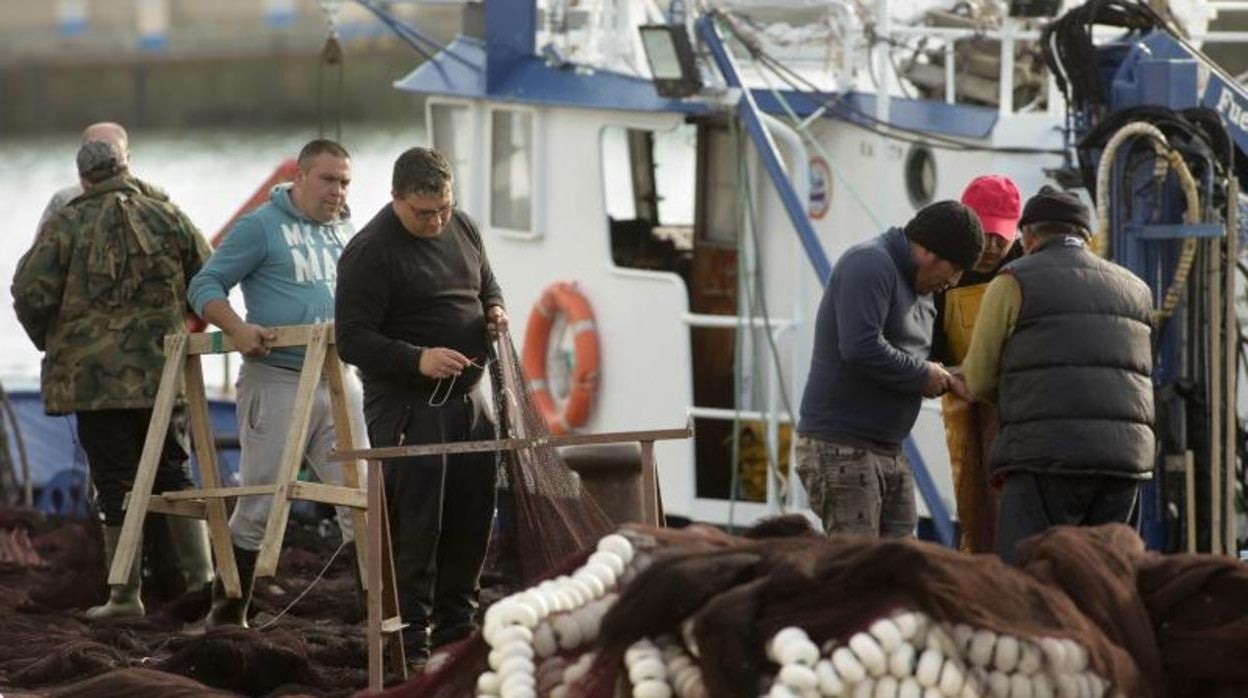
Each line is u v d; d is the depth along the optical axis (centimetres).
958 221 1802
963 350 2011
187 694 1327
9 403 3197
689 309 2864
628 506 2080
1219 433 2077
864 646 941
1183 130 2088
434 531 1828
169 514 2070
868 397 1834
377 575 1639
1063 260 1723
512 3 2938
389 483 1836
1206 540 2098
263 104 11506
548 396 2928
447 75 3066
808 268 2727
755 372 2736
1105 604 1030
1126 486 1728
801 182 2661
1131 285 1734
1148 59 2189
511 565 1822
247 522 2053
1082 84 2238
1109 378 1705
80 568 2403
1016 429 1716
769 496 2716
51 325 2244
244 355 1956
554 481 1808
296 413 1869
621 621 988
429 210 1808
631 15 2942
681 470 2788
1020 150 2475
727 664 952
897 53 2803
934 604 960
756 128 2550
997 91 2606
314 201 2053
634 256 2905
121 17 12362
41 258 2227
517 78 2953
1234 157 2288
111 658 1858
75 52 12206
